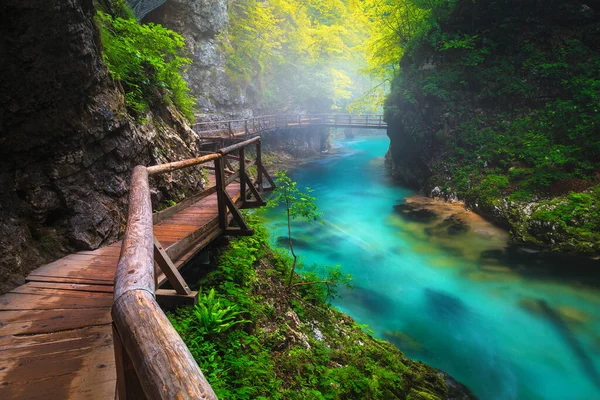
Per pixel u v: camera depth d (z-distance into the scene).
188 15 19.09
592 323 6.93
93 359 2.12
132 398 0.80
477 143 13.55
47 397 1.77
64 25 3.46
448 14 15.16
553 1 13.10
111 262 3.74
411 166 16.72
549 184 10.80
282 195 7.07
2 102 3.21
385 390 4.88
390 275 8.91
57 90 3.68
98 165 4.59
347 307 7.71
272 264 6.77
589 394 5.48
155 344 0.69
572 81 12.05
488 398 5.42
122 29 6.81
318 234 11.32
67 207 4.06
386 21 17.94
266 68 27.06
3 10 2.92
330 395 4.36
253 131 20.08
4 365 2.04
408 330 6.96
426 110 15.15
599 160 10.68
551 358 6.20
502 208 11.04
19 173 3.62
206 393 0.58
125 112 5.18
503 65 13.64
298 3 28.55
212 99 20.86
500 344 6.55
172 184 6.41
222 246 5.28
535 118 12.73
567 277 8.36
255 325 4.53
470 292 8.13
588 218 9.39
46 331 2.44
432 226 11.59
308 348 5.05
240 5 23.75
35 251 3.64
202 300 3.83
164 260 2.95
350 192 16.56
